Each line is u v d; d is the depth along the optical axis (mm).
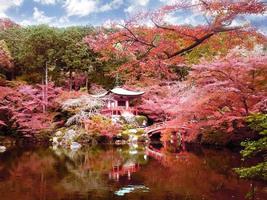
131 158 22281
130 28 7484
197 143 27531
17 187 14211
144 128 34219
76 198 12602
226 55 16188
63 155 23953
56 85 41375
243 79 17062
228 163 18531
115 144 31281
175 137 31125
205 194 12594
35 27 42344
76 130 31984
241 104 17797
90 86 42812
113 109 36031
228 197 11992
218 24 7293
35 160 21500
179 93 26062
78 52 39531
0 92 29109
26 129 30625
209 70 16734
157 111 32781
